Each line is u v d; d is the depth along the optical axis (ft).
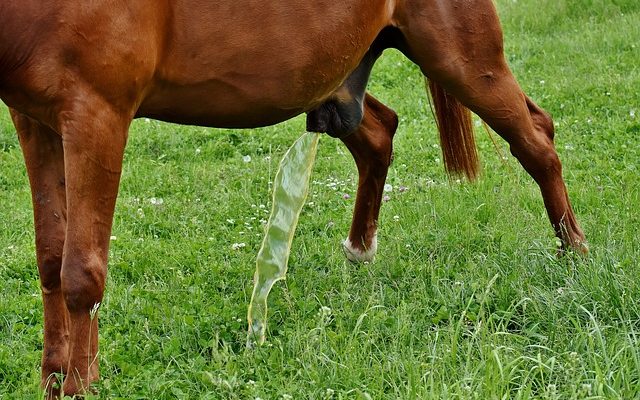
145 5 13.69
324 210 24.57
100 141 13.58
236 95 15.24
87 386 14.28
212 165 28.76
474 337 14.97
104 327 17.71
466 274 18.61
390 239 21.27
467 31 17.83
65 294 13.93
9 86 13.44
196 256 21.43
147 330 17.12
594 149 27.45
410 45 17.80
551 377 14.30
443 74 18.10
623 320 15.90
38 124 14.60
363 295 18.07
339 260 20.47
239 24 14.74
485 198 23.27
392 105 33.94
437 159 28.04
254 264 20.59
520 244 19.48
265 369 15.43
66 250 13.80
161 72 14.40
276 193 17.17
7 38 13.01
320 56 15.81
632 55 36.47
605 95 32.09
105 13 13.26
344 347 15.62
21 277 21.20
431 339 16.22
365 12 16.28
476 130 30.37
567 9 42.98
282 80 15.51
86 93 13.38
